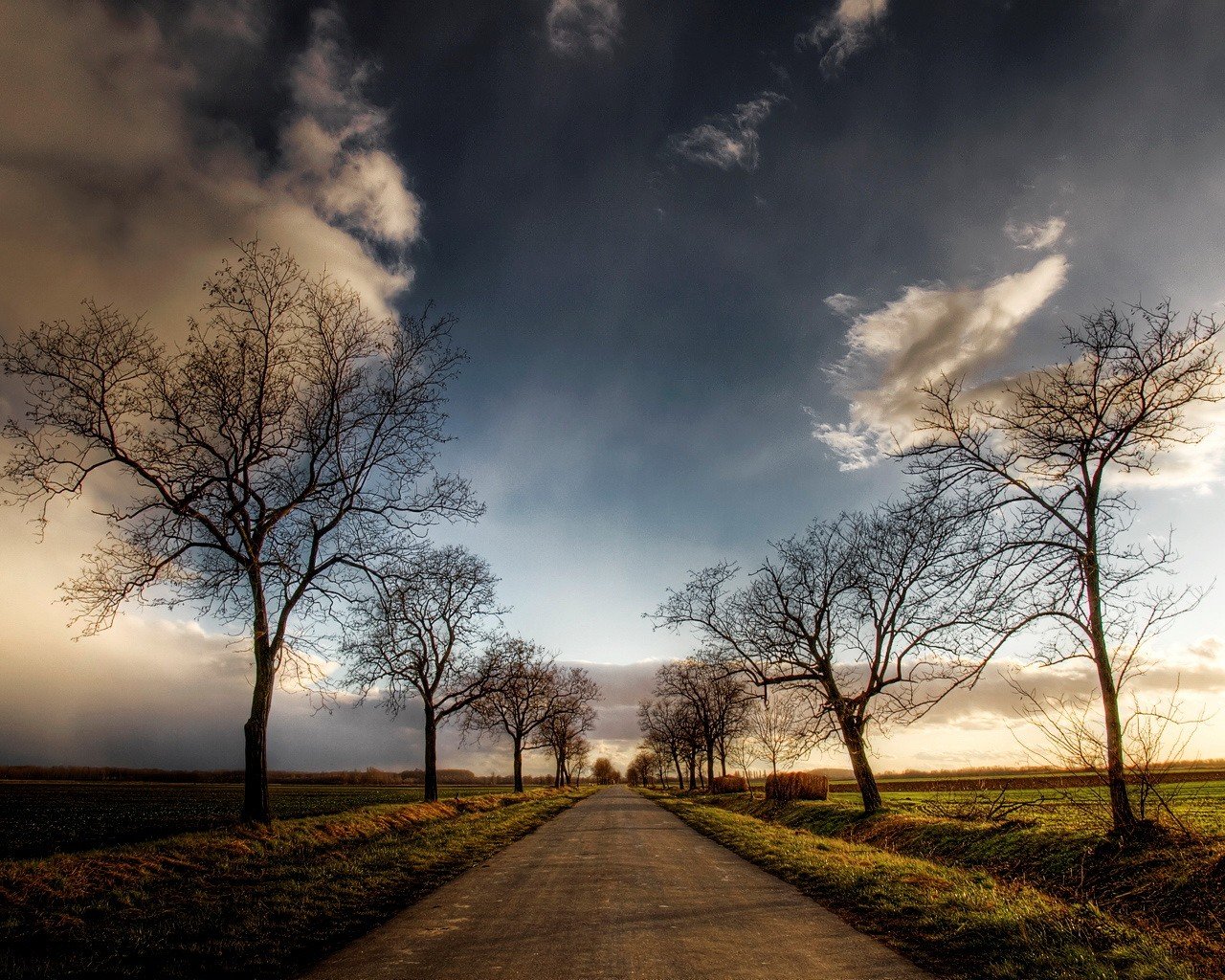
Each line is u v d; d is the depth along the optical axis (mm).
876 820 19734
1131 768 11305
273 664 16719
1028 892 9242
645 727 70125
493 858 14227
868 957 6648
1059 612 11820
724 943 7219
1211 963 6543
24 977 6137
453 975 6105
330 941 7465
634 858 14367
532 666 39812
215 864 11586
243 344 17156
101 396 15352
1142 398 11516
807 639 22594
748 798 37594
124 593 15406
